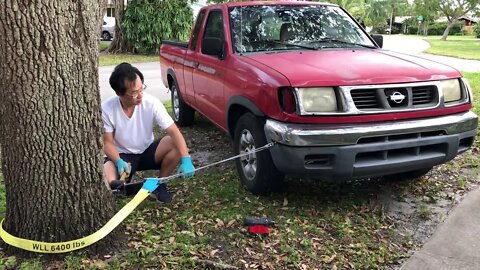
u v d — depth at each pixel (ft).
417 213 13.71
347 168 12.32
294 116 12.37
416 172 15.61
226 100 15.99
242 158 14.93
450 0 161.89
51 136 10.03
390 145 12.54
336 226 12.75
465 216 13.50
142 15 68.33
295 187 15.28
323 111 12.38
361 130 12.24
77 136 10.28
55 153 10.14
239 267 10.74
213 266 10.62
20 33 9.30
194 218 13.04
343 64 13.79
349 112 12.34
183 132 23.00
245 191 14.90
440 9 167.94
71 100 10.05
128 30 69.36
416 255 11.46
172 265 10.66
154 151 14.06
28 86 9.63
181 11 69.87
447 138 13.29
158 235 11.99
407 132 12.69
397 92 12.82
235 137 15.23
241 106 15.10
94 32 10.22
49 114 9.89
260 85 13.39
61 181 10.34
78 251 10.73
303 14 17.92
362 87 12.50
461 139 13.75
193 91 20.10
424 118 13.12
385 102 12.64
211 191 15.01
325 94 12.44
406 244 11.95
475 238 12.27
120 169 12.98
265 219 12.47
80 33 9.90
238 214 13.21
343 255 11.35
